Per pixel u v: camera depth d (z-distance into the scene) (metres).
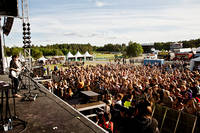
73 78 13.77
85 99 5.88
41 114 3.31
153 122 2.16
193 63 19.77
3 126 2.65
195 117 4.00
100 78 11.73
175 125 4.41
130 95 7.14
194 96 6.88
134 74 13.54
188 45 99.19
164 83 8.59
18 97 4.66
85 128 2.68
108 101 4.75
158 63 26.94
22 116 3.21
